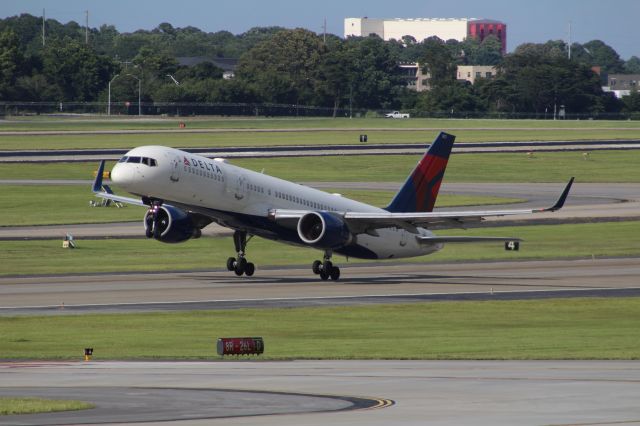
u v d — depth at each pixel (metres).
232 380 124.56
